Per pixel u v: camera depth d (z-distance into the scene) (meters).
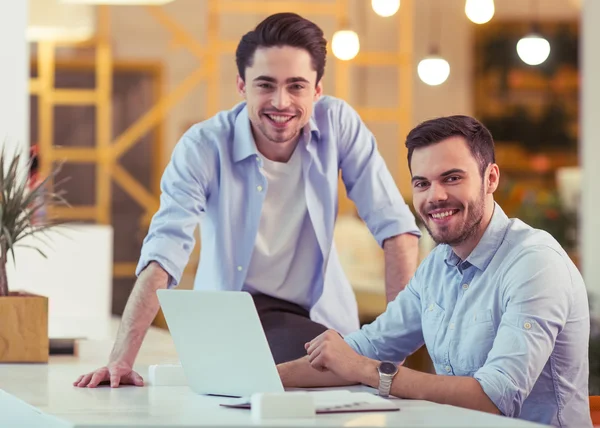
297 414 2.11
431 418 2.11
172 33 11.96
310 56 3.21
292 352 3.17
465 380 2.48
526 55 7.47
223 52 11.84
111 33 11.85
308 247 3.51
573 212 9.02
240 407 2.35
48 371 3.46
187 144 3.39
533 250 2.61
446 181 2.65
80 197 11.45
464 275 2.72
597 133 7.28
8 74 5.32
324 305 3.56
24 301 3.77
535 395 2.67
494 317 2.65
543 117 12.88
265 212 3.45
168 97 11.82
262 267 3.47
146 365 3.61
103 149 11.38
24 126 5.32
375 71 12.86
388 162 12.62
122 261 11.70
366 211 3.69
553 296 2.56
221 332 2.51
